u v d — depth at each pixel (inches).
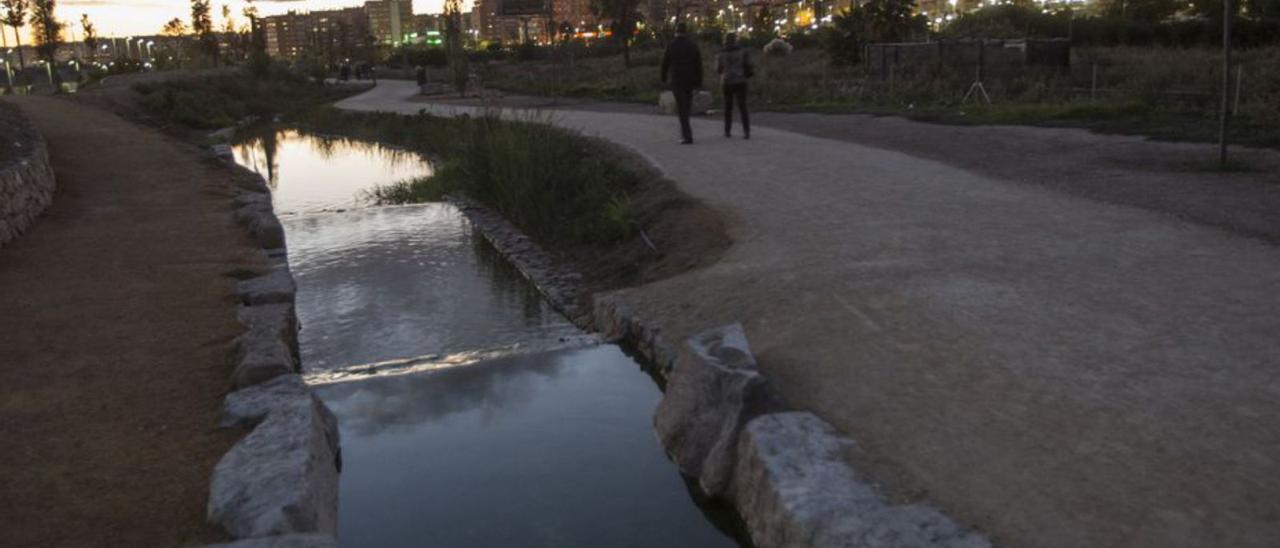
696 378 181.9
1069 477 133.6
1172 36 1381.6
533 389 223.1
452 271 381.1
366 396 222.2
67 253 371.2
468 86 1857.8
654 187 437.4
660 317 248.4
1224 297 209.5
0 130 548.4
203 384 214.4
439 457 186.5
